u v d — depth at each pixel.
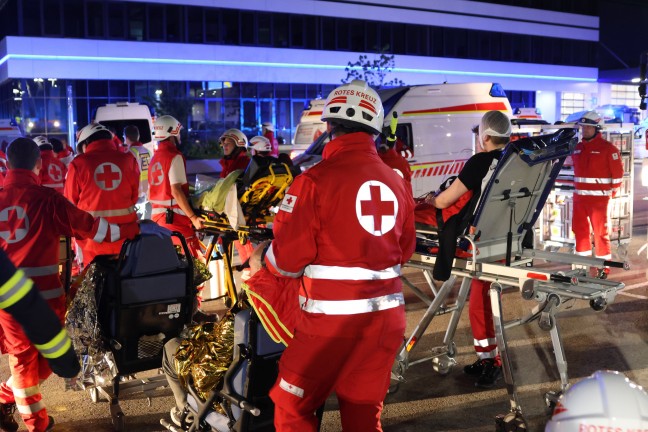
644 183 9.43
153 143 17.11
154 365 4.68
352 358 3.14
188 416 4.57
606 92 56.47
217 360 3.83
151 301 4.56
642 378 5.48
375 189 3.14
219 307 7.76
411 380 5.59
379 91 13.57
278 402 3.21
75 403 5.20
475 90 13.75
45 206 4.29
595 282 4.34
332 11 41.75
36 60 34.66
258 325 3.57
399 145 8.64
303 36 41.12
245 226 6.48
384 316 3.15
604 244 8.88
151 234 4.56
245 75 39.50
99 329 4.53
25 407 4.34
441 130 13.26
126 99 36.84
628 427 1.53
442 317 7.30
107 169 6.09
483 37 48.59
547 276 4.32
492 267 4.60
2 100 38.28
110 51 36.06
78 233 4.42
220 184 6.56
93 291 4.51
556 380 5.48
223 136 8.51
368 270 3.12
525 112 20.39
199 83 38.56
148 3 36.62
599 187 8.73
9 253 4.21
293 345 3.18
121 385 4.88
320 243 3.11
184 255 5.23
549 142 4.48
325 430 4.71
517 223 4.97
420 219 5.06
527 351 6.16
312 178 3.10
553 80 52.62
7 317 4.15
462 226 4.67
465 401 5.15
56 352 2.00
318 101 15.55
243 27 39.25
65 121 35.69
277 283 3.31
